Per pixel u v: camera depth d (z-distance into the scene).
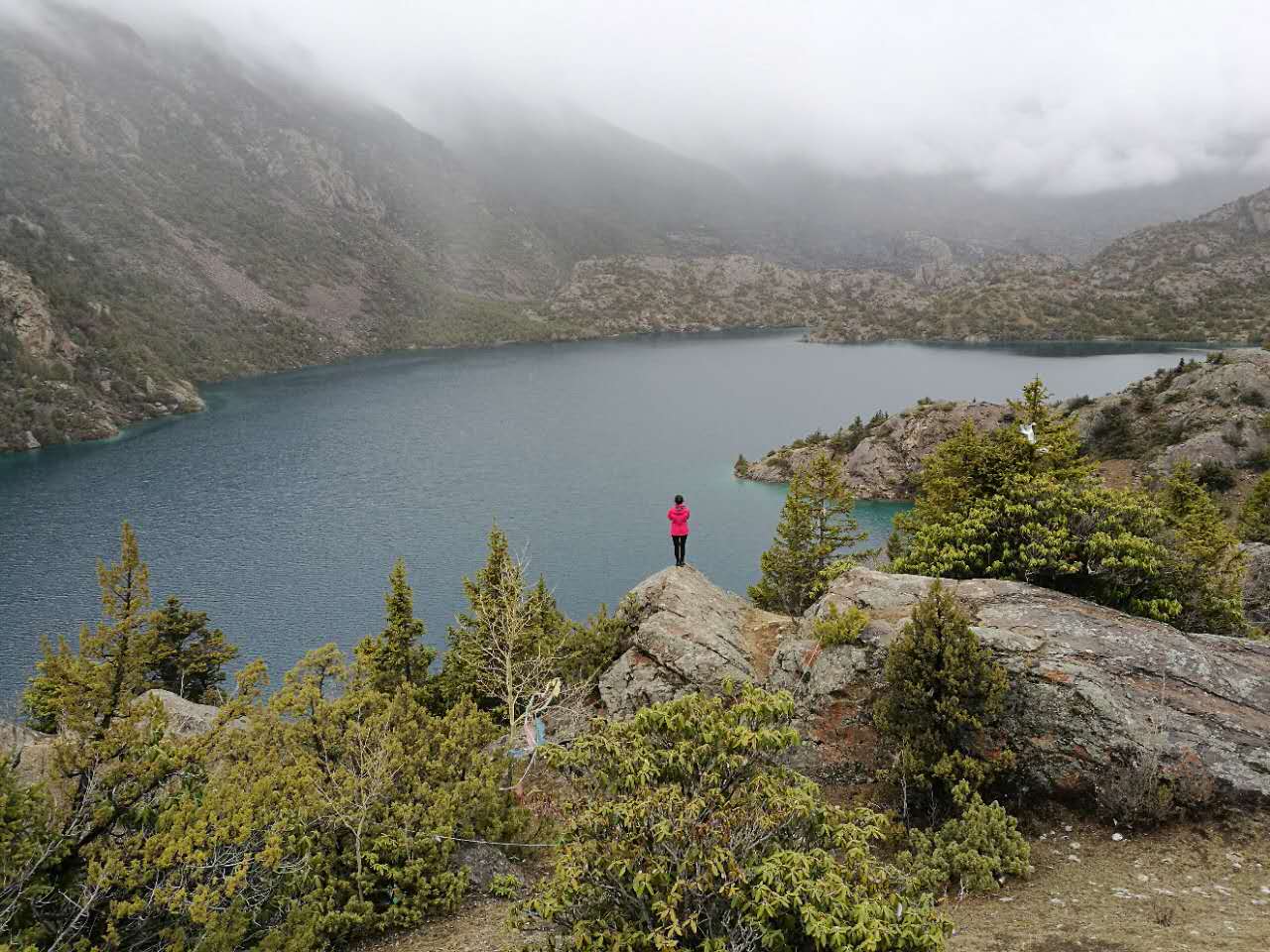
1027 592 20.03
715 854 8.06
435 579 100.00
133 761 11.96
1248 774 13.55
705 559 107.62
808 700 19.14
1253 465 91.50
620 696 24.44
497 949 12.23
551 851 16.53
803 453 151.62
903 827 14.74
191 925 11.33
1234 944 9.58
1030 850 13.71
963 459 33.78
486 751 20.14
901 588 21.70
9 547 114.56
